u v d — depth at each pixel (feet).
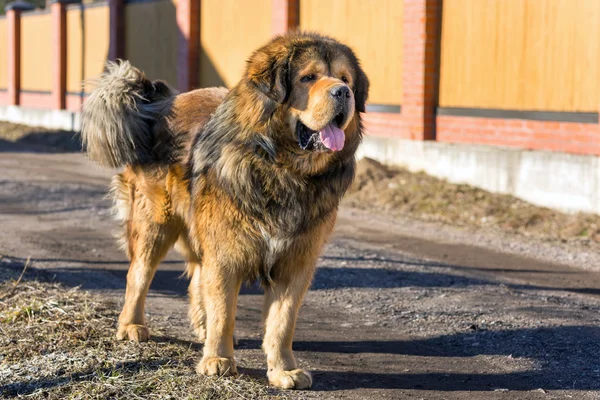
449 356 20.35
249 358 19.77
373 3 54.90
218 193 16.89
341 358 20.11
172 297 25.96
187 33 72.90
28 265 29.19
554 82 42.98
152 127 20.26
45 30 95.35
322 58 16.52
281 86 15.98
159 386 16.76
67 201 44.83
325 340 21.65
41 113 94.84
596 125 40.55
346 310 24.70
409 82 51.55
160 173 19.62
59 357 18.37
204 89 20.75
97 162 21.17
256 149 16.43
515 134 45.42
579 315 23.93
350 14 56.95
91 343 19.52
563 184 41.09
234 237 16.98
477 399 17.26
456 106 49.37
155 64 80.02
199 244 17.92
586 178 39.91
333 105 15.74
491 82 46.88
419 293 26.53
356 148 17.48
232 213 16.79
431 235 37.01
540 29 43.62
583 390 17.81
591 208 39.70
